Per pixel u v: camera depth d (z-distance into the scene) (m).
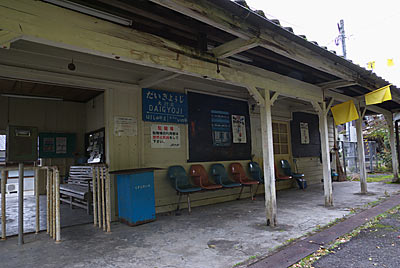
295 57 3.85
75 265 2.91
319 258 3.01
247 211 5.36
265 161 4.43
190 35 3.66
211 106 6.60
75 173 6.39
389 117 9.35
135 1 2.79
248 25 3.12
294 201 6.29
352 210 5.18
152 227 4.32
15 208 5.96
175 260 3.00
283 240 3.59
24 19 2.18
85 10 2.68
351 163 12.93
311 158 9.76
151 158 5.43
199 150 6.24
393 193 6.92
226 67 3.89
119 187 4.73
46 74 4.33
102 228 4.29
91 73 4.83
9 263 2.99
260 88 4.48
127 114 5.17
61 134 7.45
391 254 3.09
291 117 9.05
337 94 6.40
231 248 3.33
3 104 6.85
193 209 5.69
